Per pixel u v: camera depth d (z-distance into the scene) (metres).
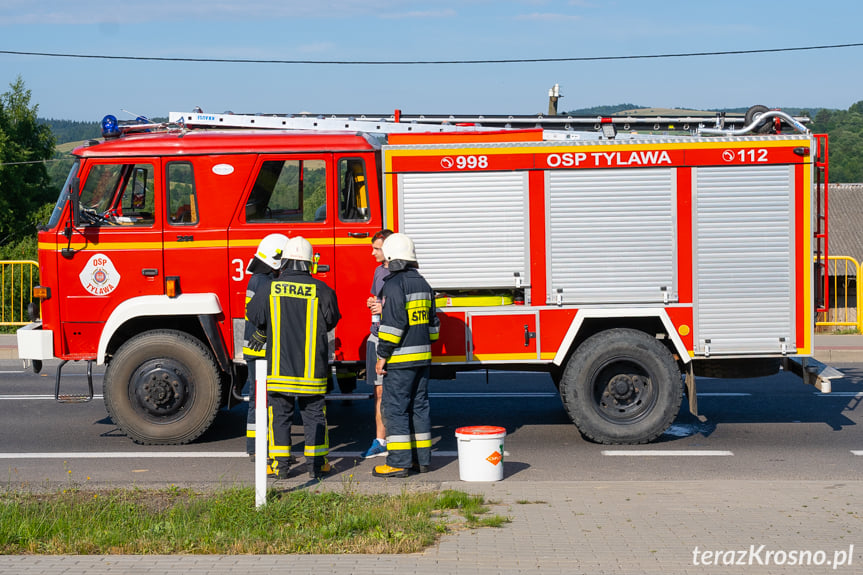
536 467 7.81
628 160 8.50
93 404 10.95
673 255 8.55
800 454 8.27
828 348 14.91
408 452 7.41
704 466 7.84
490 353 8.61
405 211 8.54
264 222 8.67
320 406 7.34
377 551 5.15
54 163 58.72
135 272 8.65
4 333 17.00
